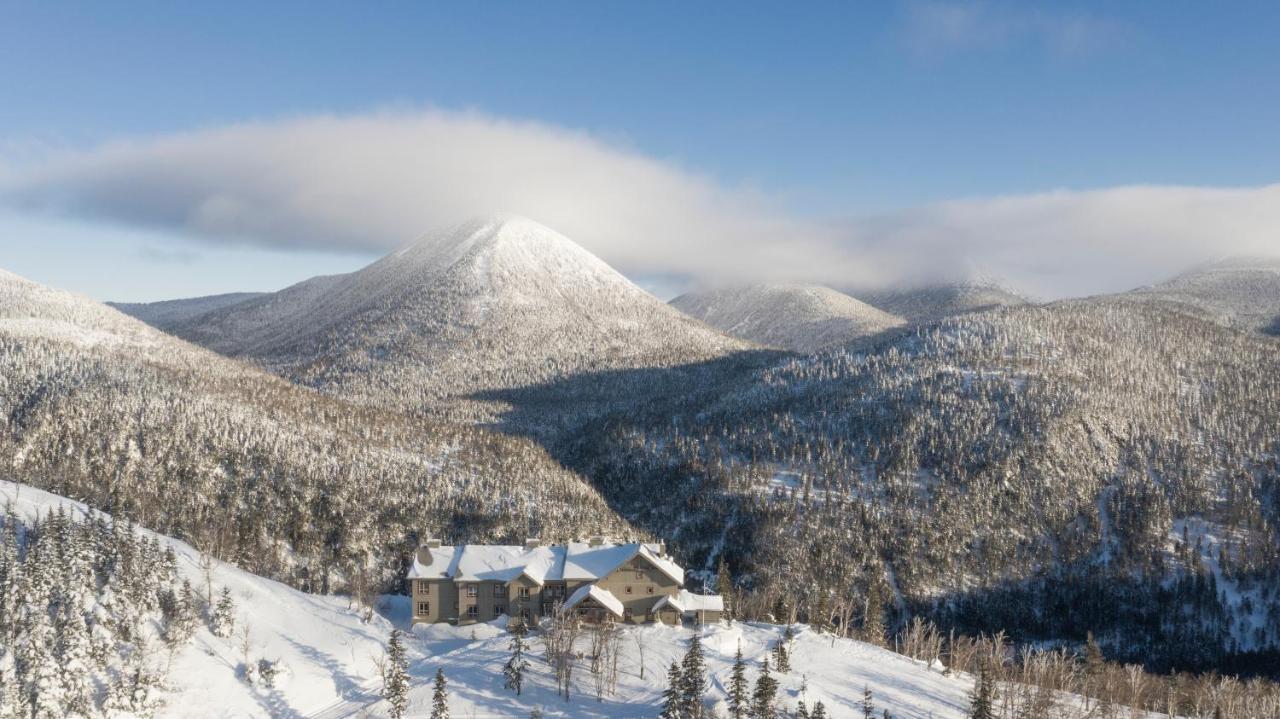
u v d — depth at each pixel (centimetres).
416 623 13838
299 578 18450
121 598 10681
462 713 10400
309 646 11969
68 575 10644
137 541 12131
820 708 9756
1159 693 14738
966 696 11888
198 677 10419
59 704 9225
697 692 9900
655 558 13538
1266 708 14225
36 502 14288
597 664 11375
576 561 13975
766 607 17862
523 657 11856
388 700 10475
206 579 12769
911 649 15150
